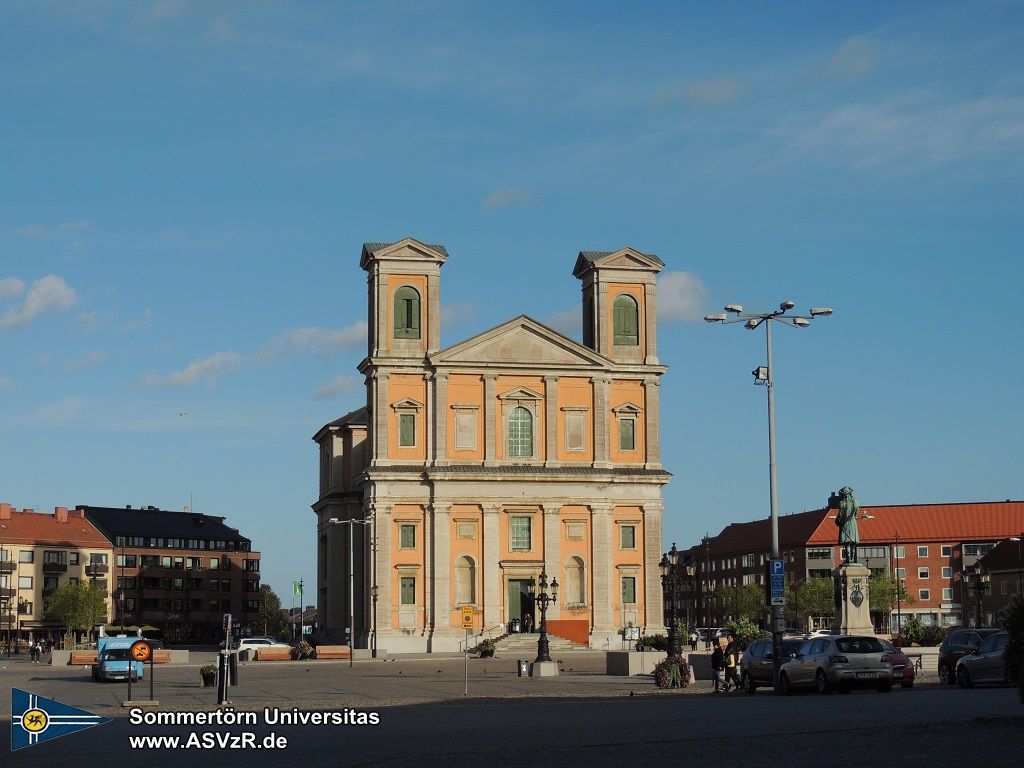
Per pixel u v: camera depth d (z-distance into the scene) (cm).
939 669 5831
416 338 11875
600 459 11975
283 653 10975
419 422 11794
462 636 11619
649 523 12038
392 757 3061
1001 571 17525
